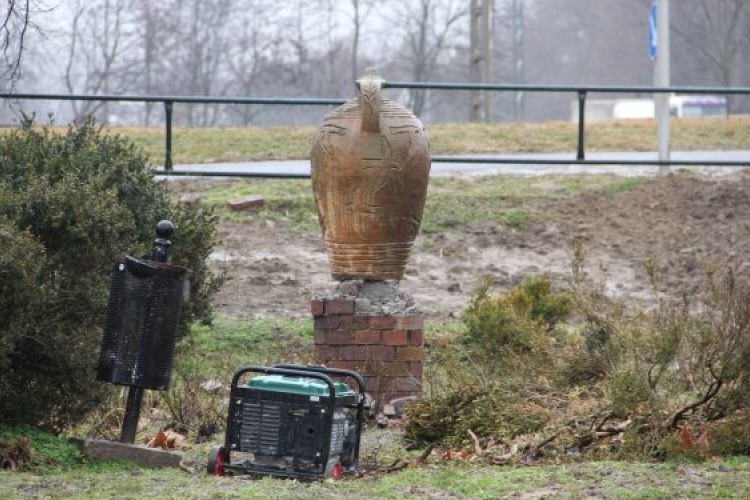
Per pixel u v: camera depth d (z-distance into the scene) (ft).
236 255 143.02
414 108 464.65
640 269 145.38
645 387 79.87
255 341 118.01
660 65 186.09
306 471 72.90
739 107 551.59
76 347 81.66
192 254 105.29
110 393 90.27
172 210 106.42
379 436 90.79
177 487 68.95
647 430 81.30
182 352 110.93
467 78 510.17
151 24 391.86
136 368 79.20
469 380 95.45
